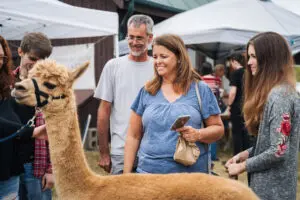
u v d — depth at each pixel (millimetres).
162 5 11398
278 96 2611
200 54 13531
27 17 5965
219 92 9117
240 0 10641
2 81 2887
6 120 2783
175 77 2965
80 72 2705
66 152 2617
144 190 2518
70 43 10562
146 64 3752
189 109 2877
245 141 7484
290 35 9320
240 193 2479
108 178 2643
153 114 2896
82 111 10250
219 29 9094
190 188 2486
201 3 14234
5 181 2988
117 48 7383
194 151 2803
